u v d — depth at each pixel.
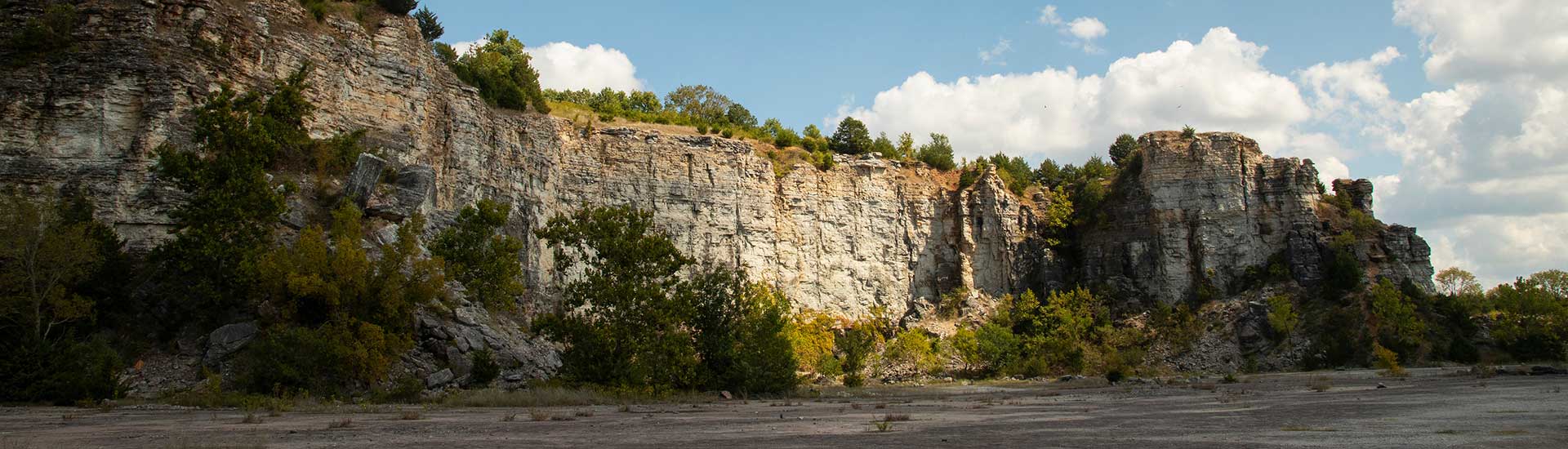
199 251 44.62
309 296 43.94
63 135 53.06
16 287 41.84
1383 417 24.92
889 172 119.50
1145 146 120.06
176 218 49.06
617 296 48.44
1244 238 113.38
